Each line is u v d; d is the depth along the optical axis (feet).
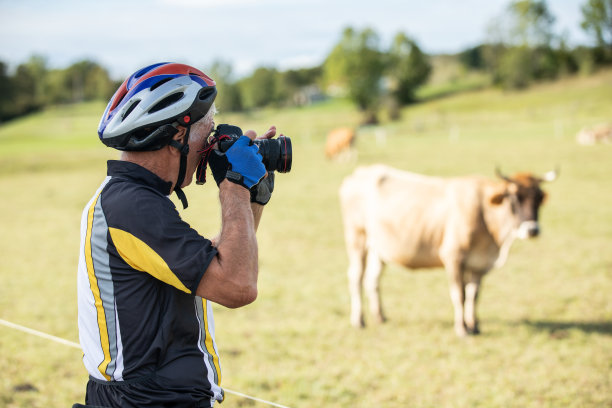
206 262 4.58
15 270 28.91
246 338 19.72
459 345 18.95
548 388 15.66
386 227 20.71
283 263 30.25
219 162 4.99
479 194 19.47
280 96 422.82
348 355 18.22
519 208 18.99
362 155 90.12
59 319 21.31
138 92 4.95
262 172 5.05
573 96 235.20
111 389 4.89
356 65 260.01
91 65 505.25
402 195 20.65
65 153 118.52
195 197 55.52
